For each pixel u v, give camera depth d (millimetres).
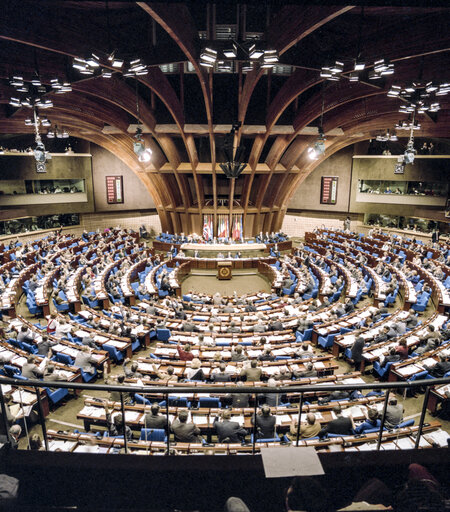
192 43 16312
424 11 13711
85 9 14539
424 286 19719
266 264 28000
